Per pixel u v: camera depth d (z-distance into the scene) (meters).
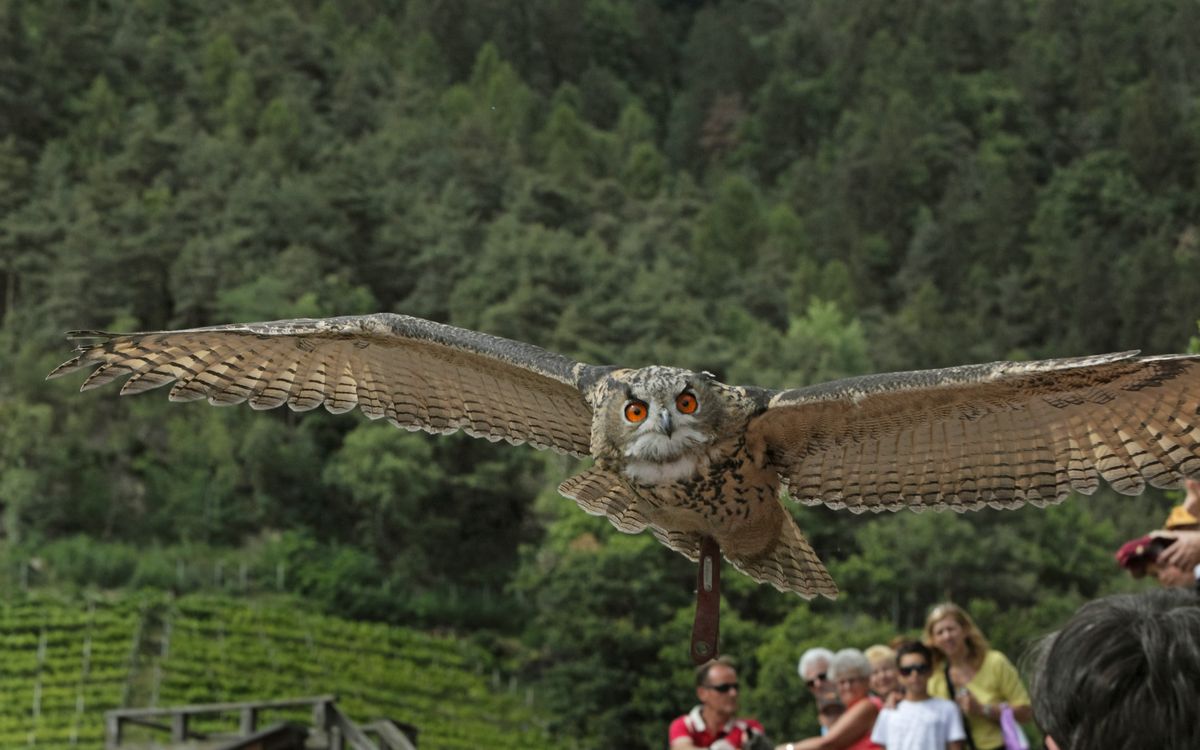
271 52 184.25
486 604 85.69
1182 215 180.62
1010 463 4.99
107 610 73.00
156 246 122.06
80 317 111.44
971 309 157.62
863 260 172.50
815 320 128.88
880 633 63.84
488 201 162.38
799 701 57.47
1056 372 4.59
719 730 9.30
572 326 117.81
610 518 5.75
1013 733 9.01
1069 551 82.19
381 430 93.88
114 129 154.25
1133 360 4.38
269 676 67.12
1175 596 2.78
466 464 95.50
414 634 79.62
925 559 76.75
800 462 5.36
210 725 60.12
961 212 176.25
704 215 177.25
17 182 131.75
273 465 95.12
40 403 97.88
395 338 5.76
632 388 5.34
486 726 67.75
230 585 82.62
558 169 177.12
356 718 64.44
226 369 5.92
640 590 65.06
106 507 88.81
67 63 164.00
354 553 88.44
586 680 64.12
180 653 68.69
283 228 132.88
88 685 62.97
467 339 5.74
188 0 194.25
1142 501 91.25
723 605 67.38
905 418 5.07
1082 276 151.50
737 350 121.44
